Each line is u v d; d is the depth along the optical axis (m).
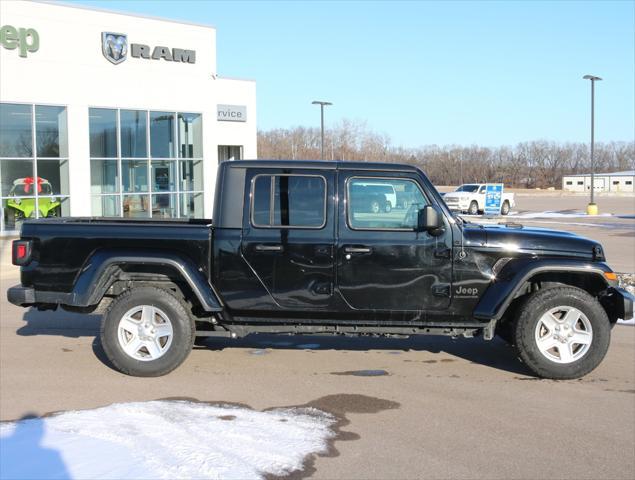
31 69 20.78
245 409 5.57
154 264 6.54
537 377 6.70
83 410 5.49
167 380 6.46
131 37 23.03
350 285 6.50
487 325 6.59
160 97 24.03
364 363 7.18
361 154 94.50
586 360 6.50
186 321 6.53
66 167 21.83
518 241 6.54
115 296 6.86
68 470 4.23
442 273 6.50
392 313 6.54
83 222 7.07
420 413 5.56
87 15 21.92
